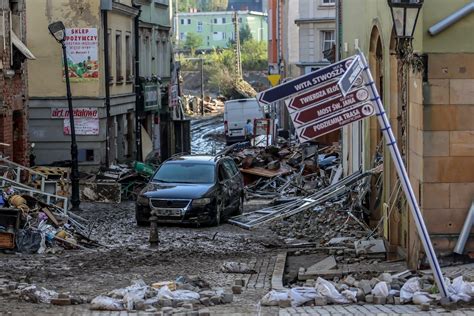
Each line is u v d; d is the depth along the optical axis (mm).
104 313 17719
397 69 26703
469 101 22031
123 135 67562
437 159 22141
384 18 28250
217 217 37875
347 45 41719
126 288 19984
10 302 19156
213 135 121750
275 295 18625
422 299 18203
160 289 19656
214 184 38438
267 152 64250
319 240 31531
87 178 53219
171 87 88812
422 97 22062
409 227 23625
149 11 79125
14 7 49312
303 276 23312
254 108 104562
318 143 70125
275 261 26766
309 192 51969
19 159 49938
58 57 60250
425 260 22391
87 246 30969
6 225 29172
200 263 26750
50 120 60312
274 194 53969
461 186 22188
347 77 17625
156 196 37250
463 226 22234
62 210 34500
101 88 60531
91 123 60344
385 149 28281
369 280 20688
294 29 114438
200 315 17266
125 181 52531
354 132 40344
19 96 48688
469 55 21938
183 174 39094
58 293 20125
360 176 33406
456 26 21922
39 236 29422
